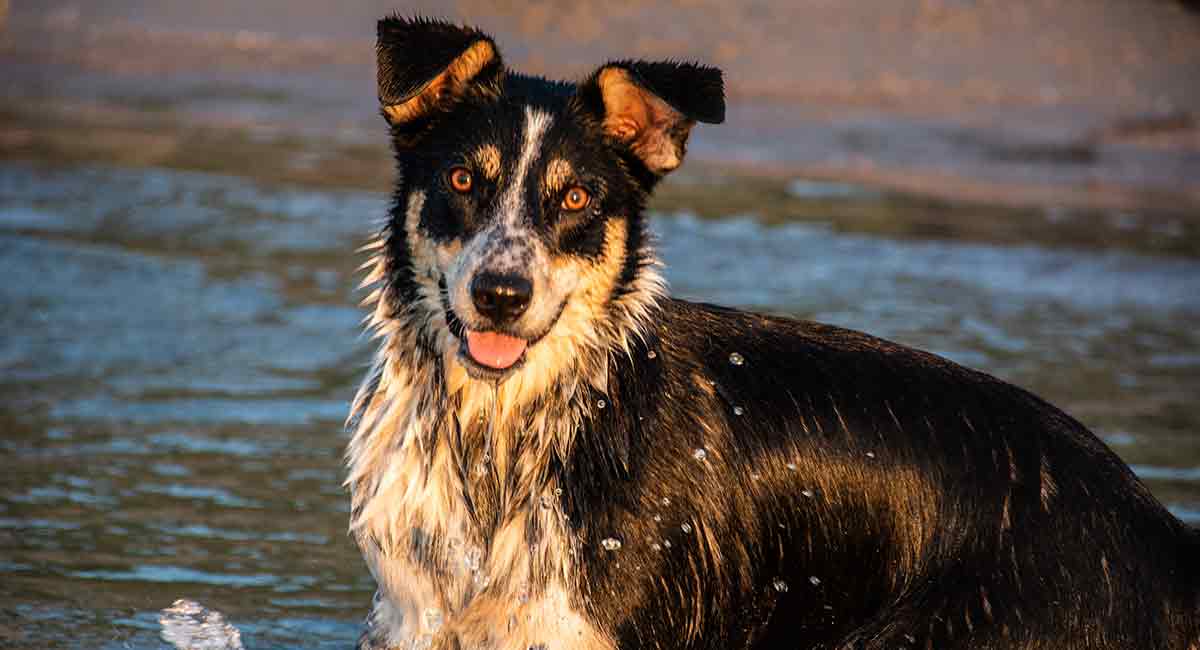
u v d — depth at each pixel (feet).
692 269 57.57
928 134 85.40
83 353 45.98
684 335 27.07
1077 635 25.11
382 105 26.22
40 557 32.17
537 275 24.56
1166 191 77.87
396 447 25.50
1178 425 42.57
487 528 25.43
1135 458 39.52
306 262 57.26
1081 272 61.57
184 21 98.84
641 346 26.12
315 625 29.84
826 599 26.76
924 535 26.11
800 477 26.37
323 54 95.45
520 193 25.05
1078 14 106.32
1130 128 88.79
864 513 26.35
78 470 37.19
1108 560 25.54
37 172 68.49
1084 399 44.68
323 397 43.57
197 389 43.68
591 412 25.61
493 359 24.48
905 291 56.70
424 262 25.50
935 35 101.09
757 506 26.27
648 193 26.76
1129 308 56.80
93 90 86.17
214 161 73.15
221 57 93.71
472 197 25.14
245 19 100.07
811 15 102.83
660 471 25.57
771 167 77.92
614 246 25.85
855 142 83.25
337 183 70.18
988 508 25.93
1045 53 99.40
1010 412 27.07
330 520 35.09
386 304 26.08
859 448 26.43
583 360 25.72
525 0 101.65
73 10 99.71
